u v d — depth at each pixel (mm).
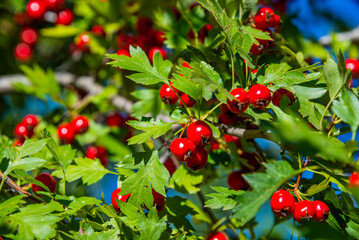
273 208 462
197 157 483
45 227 456
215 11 492
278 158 599
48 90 665
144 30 644
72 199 482
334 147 441
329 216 478
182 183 554
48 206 465
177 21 576
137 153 490
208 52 528
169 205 518
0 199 481
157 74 498
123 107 669
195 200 647
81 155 625
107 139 658
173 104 522
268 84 491
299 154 465
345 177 469
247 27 521
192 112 498
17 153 484
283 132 447
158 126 485
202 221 558
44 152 524
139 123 487
